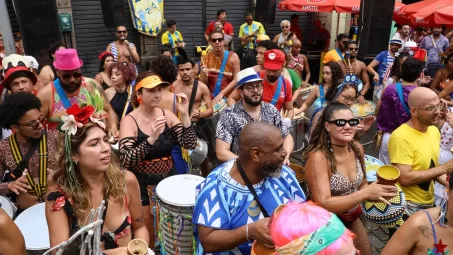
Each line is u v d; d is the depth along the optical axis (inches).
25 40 235.5
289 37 354.0
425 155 131.9
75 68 153.3
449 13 360.8
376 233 174.1
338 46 302.5
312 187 114.7
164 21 426.6
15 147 123.3
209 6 446.3
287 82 185.9
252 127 84.4
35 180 125.6
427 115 127.3
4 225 76.4
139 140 137.0
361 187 124.4
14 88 159.0
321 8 383.6
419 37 446.9
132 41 424.8
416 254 81.8
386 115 170.1
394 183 104.7
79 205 84.9
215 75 246.8
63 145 84.4
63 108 158.1
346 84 175.5
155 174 139.2
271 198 88.3
